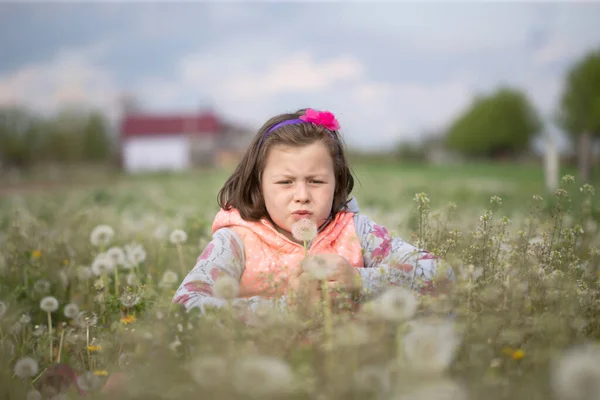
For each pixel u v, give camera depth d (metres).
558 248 2.85
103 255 3.42
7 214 7.46
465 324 1.89
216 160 71.31
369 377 1.49
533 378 1.63
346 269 2.24
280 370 1.37
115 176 32.41
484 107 71.56
